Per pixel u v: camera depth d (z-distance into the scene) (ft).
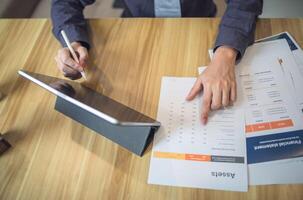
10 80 2.67
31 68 2.72
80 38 2.68
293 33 2.51
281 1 4.06
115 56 2.64
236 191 1.84
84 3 3.14
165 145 2.08
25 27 3.07
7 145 2.25
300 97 2.15
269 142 1.98
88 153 2.14
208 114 2.18
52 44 2.88
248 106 2.17
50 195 2.00
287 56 2.37
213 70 2.31
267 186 1.83
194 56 2.52
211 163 1.96
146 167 2.01
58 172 2.09
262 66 2.36
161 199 1.88
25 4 5.45
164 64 2.52
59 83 2.33
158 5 3.30
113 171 2.03
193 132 2.11
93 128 2.24
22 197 2.01
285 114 2.09
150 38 2.71
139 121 1.92
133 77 2.48
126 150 2.10
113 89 2.43
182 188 1.90
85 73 2.56
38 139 2.27
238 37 2.40
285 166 1.88
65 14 2.87
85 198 1.95
